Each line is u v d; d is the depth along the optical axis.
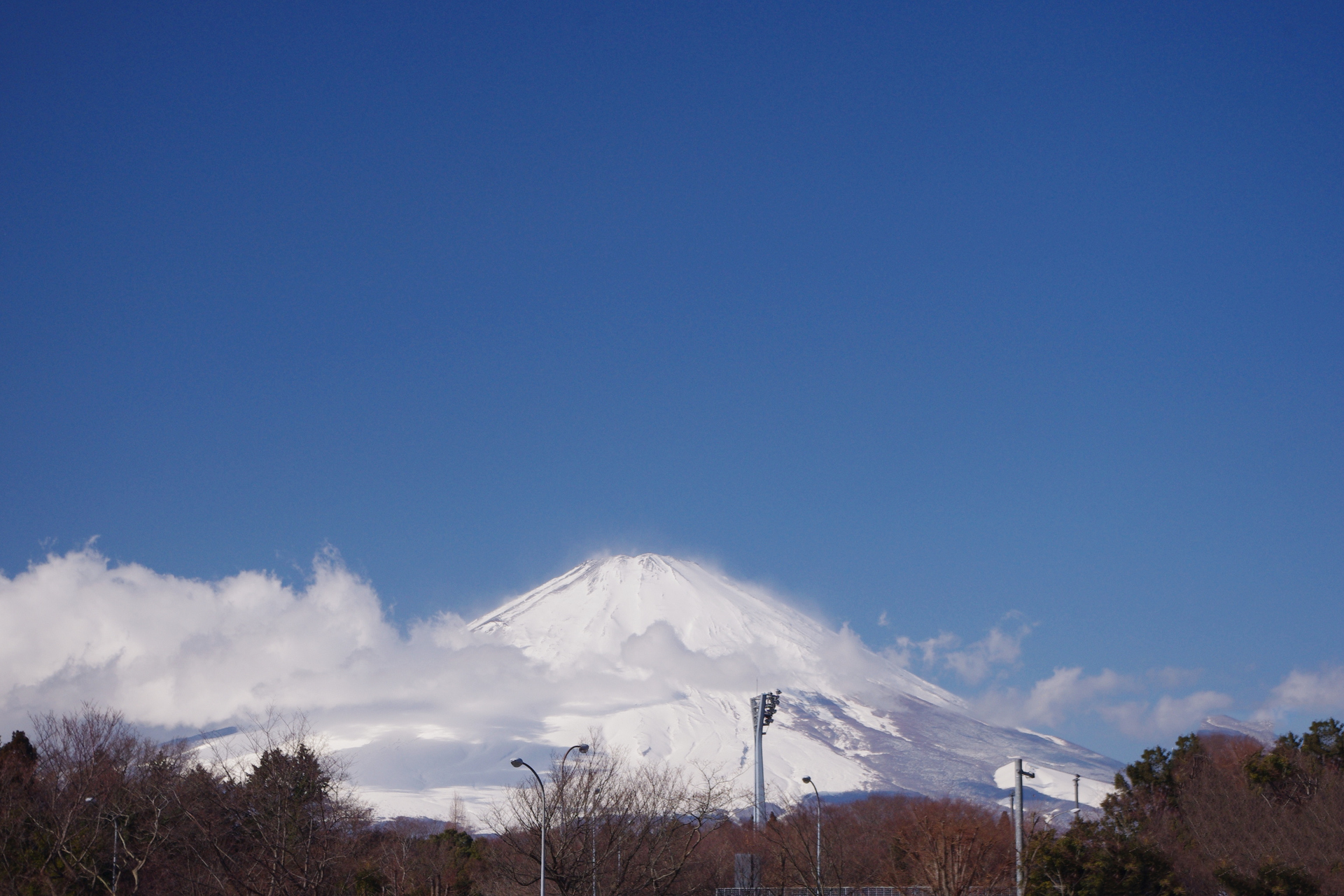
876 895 57.12
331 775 63.69
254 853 49.00
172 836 49.44
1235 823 64.31
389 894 60.41
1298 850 61.00
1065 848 50.69
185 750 62.41
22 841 50.31
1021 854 47.59
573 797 55.41
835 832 72.50
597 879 51.72
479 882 64.81
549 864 51.62
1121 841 52.72
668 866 55.47
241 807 50.22
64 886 47.44
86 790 51.66
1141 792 73.38
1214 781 70.19
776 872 61.50
